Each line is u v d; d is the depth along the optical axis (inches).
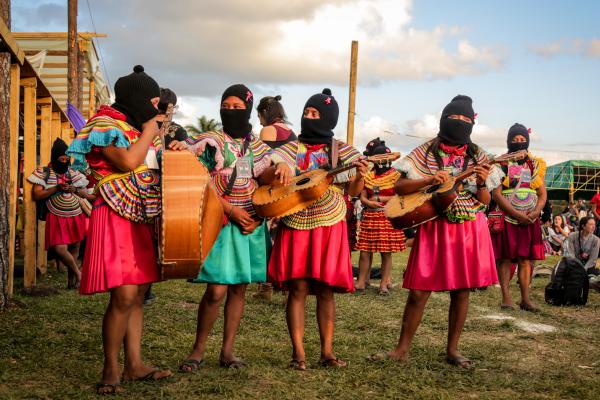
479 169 180.4
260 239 183.5
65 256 336.5
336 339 219.9
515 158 180.4
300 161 187.6
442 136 190.7
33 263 317.1
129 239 150.8
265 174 184.2
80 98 715.4
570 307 312.8
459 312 189.9
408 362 190.4
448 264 184.9
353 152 187.6
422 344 217.8
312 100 187.9
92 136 147.6
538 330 248.5
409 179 190.9
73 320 239.8
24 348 194.4
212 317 178.4
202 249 154.9
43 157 392.5
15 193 281.1
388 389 162.1
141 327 165.5
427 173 189.9
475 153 191.8
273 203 173.0
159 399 148.0
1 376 163.0
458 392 163.9
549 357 204.7
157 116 159.8
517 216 282.2
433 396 157.9
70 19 643.5
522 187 294.2
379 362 189.2
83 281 150.7
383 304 303.0
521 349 214.8
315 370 178.7
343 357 195.6
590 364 197.0
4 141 256.2
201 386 158.6
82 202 340.8
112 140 147.5
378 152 358.0
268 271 185.9
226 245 175.3
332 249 179.0
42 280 376.2
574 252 415.5
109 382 150.9
